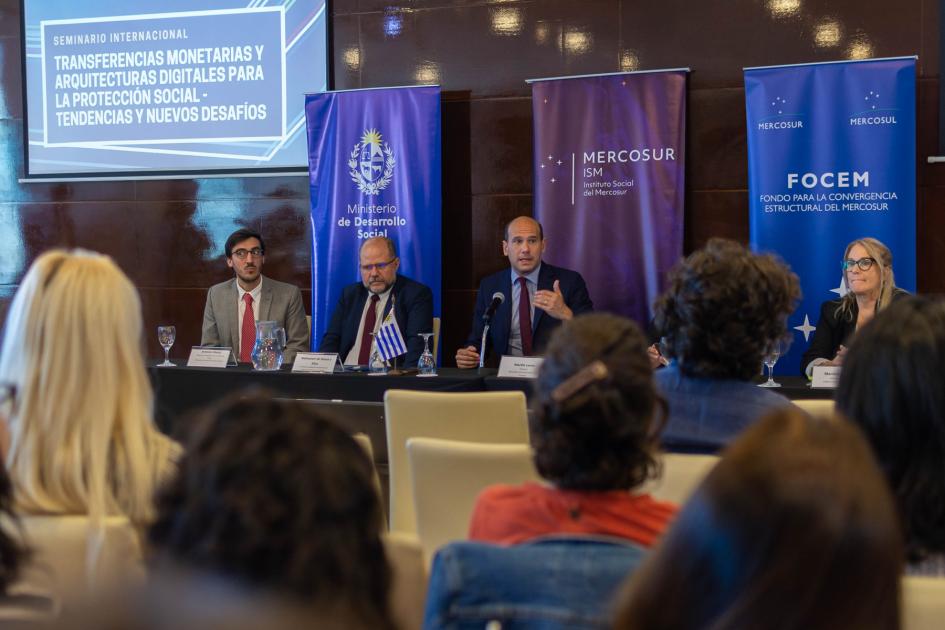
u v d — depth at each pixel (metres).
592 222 4.92
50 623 1.01
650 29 5.08
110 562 1.24
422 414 2.53
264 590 0.58
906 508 1.15
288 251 5.61
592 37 5.16
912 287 4.50
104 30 5.68
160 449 1.42
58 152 5.81
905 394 1.16
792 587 0.58
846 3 4.82
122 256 5.84
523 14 5.26
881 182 4.51
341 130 5.21
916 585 0.99
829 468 0.60
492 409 2.51
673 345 1.87
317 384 3.57
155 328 5.83
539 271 4.71
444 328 5.45
